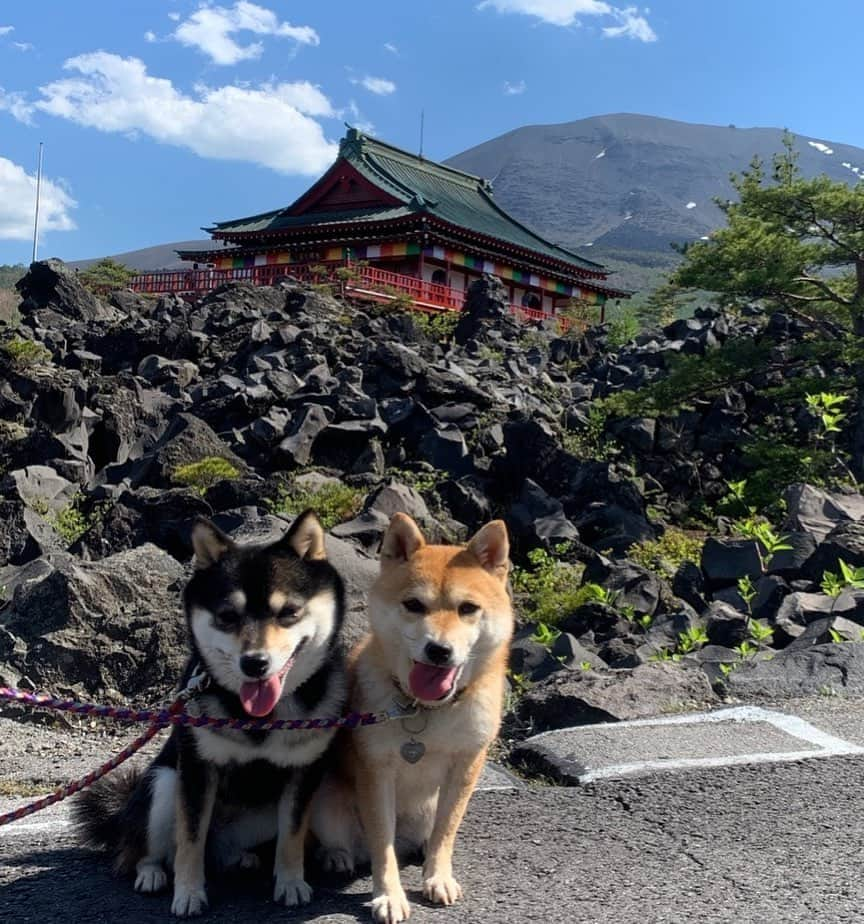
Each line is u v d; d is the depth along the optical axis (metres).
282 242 54.25
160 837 4.27
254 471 17.41
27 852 4.89
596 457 20.09
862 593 10.51
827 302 23.86
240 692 3.96
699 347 25.94
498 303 33.19
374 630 4.26
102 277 45.38
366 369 21.44
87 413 19.94
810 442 20.38
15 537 14.06
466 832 5.04
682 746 6.34
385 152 59.22
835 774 5.78
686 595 12.54
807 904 4.13
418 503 14.51
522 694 8.45
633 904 4.14
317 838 4.49
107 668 8.34
